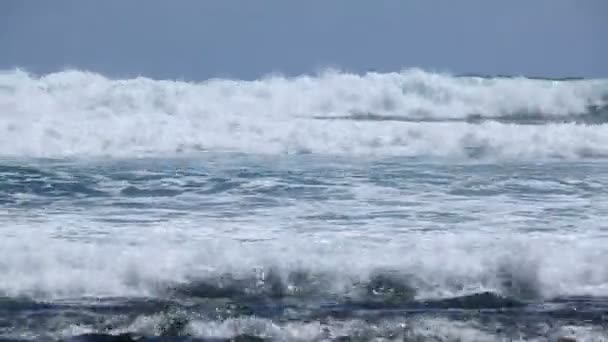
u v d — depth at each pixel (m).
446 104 91.50
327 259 32.16
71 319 27.38
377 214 42.34
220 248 33.12
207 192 48.16
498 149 67.81
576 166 60.81
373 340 26.30
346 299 29.83
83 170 54.94
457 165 60.00
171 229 38.03
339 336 26.56
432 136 70.00
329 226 39.41
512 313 28.86
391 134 70.19
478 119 89.38
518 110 91.75
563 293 30.86
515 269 31.55
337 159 62.47
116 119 71.88
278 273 31.03
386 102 89.94
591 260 33.00
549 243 35.69
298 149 67.12
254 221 40.47
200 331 26.75
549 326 27.73
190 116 79.06
